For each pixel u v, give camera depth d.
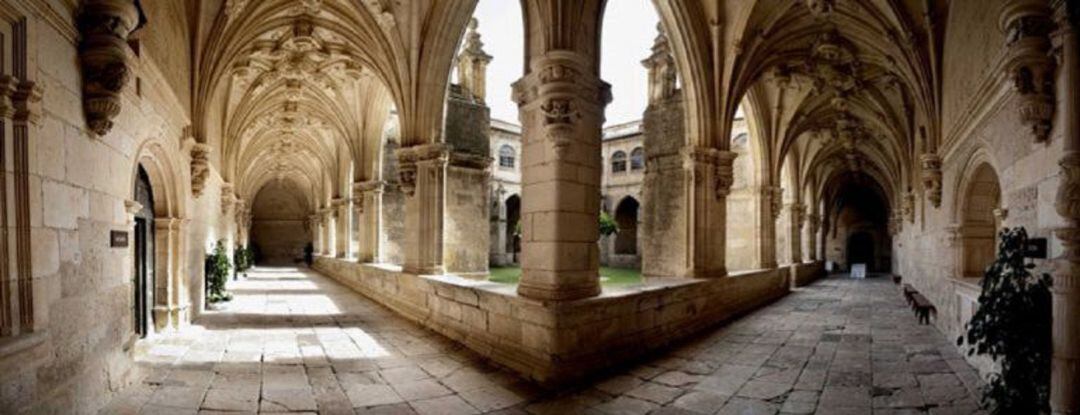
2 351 3.05
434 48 9.69
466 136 15.37
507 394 5.05
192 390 5.08
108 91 4.24
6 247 3.27
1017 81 4.24
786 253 20.17
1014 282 4.64
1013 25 4.19
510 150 31.45
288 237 34.00
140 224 7.24
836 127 17.62
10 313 3.29
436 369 5.94
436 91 9.91
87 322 4.27
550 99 5.54
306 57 12.41
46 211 3.62
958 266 7.59
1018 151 5.08
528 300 5.72
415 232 9.88
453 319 7.64
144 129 5.81
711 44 9.91
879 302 13.42
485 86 16.22
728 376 5.80
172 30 7.14
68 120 3.92
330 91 15.34
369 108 15.34
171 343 7.18
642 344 6.75
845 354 6.95
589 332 5.74
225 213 16.47
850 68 12.13
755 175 15.21
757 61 10.45
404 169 10.01
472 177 15.44
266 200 33.88
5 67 3.23
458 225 15.06
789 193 20.23
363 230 15.69
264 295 13.35
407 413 4.52
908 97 13.32
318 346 7.11
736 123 18.31
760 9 9.56
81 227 4.16
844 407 4.80
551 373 5.27
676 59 10.04
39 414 3.52
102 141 4.55
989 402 4.88
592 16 6.02
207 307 10.96
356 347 7.06
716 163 9.98
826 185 27.42
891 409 4.76
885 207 30.58
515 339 5.99
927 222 10.85
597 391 5.18
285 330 8.32
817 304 12.88
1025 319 4.08
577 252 5.77
